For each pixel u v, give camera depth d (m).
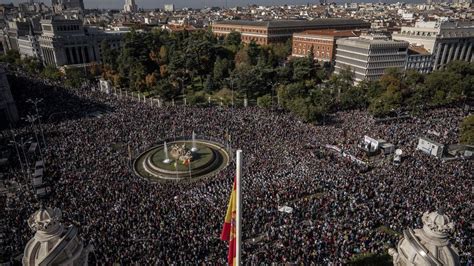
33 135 87.50
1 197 60.56
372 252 44.09
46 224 17.41
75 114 106.12
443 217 17.48
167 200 56.47
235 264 22.17
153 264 41.22
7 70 175.00
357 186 59.72
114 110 109.50
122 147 81.44
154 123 95.88
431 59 180.25
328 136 88.62
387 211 51.59
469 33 187.50
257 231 49.12
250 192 58.22
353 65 172.75
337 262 41.47
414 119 105.06
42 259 16.84
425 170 65.75
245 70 139.88
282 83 139.62
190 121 98.19
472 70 136.38
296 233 47.09
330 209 53.72
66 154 74.81
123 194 57.88
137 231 47.25
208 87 147.88
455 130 93.88
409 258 18.12
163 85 131.12
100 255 42.09
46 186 60.94
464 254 42.00
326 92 120.38
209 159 81.06
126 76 160.75
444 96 115.94
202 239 45.53
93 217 50.72
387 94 109.19
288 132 90.19
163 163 79.38
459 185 59.16
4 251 44.84
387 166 69.12
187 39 188.12
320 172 65.75
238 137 86.25
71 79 146.12
